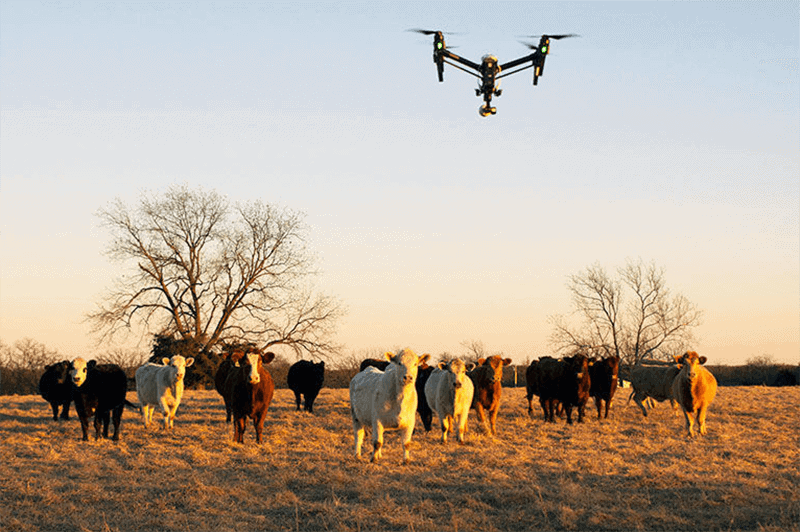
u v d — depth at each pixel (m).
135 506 10.11
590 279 55.38
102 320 44.94
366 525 9.15
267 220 47.22
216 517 9.61
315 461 13.62
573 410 24.44
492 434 17.48
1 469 12.93
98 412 17.14
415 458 13.67
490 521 9.20
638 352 54.78
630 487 11.00
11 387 50.44
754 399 28.08
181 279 46.59
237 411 16.36
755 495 10.22
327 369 53.28
